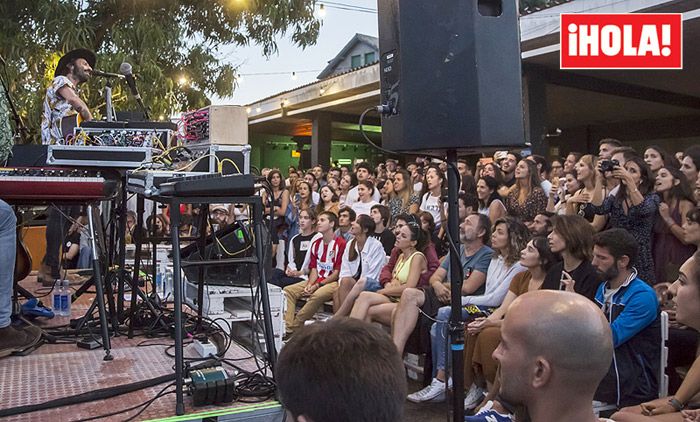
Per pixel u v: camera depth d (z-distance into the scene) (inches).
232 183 91.7
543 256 149.6
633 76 450.3
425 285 187.2
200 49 365.1
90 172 115.3
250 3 356.2
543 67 404.5
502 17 96.7
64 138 137.4
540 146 400.8
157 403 86.5
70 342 115.1
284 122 690.8
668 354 130.0
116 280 135.0
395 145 101.1
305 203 308.7
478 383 153.3
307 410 38.5
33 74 317.7
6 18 308.2
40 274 183.8
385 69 103.3
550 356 57.0
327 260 227.3
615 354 123.2
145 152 115.0
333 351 39.3
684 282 101.9
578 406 57.7
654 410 103.0
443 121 96.1
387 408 38.5
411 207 253.3
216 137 125.8
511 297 156.9
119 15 337.4
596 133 714.2
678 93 534.0
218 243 123.6
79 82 156.6
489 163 272.1
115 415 81.9
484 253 178.4
